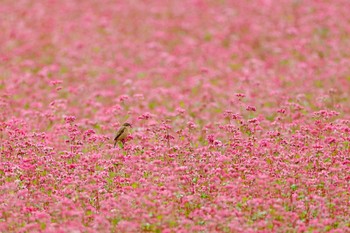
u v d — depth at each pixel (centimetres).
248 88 7869
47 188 4934
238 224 4341
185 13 11406
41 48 9762
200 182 5016
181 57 9469
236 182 4841
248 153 5528
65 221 4381
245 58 9406
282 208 4544
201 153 5462
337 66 8681
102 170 5259
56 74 8700
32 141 5675
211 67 9038
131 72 8844
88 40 10100
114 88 8162
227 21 10906
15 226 4434
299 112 6712
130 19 11119
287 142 5628
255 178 4878
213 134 6081
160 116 6825
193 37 10369
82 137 5978
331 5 11281
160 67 9062
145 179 4984
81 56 9350
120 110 6675
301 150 5494
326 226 4459
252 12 11281
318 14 10850
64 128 6131
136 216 4466
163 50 9800
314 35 10075
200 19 11100
